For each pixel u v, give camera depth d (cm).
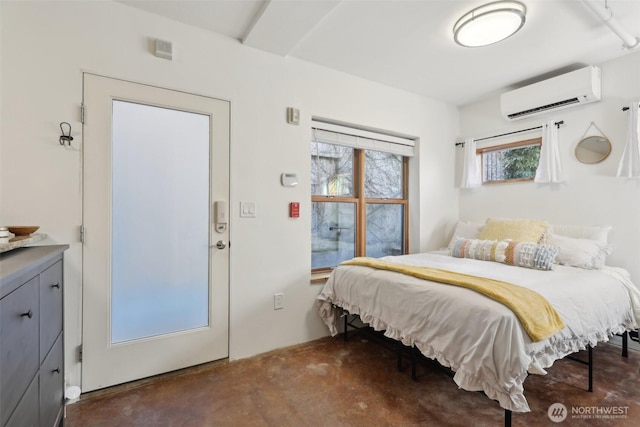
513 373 132
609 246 239
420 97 333
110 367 183
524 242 243
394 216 339
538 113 291
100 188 179
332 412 166
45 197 166
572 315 166
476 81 297
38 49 164
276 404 173
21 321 98
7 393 87
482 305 148
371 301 211
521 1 180
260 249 233
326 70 265
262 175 234
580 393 182
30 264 104
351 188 306
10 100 158
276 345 241
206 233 213
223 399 177
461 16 196
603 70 258
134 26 188
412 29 210
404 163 347
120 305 187
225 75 218
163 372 199
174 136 202
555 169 283
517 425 155
